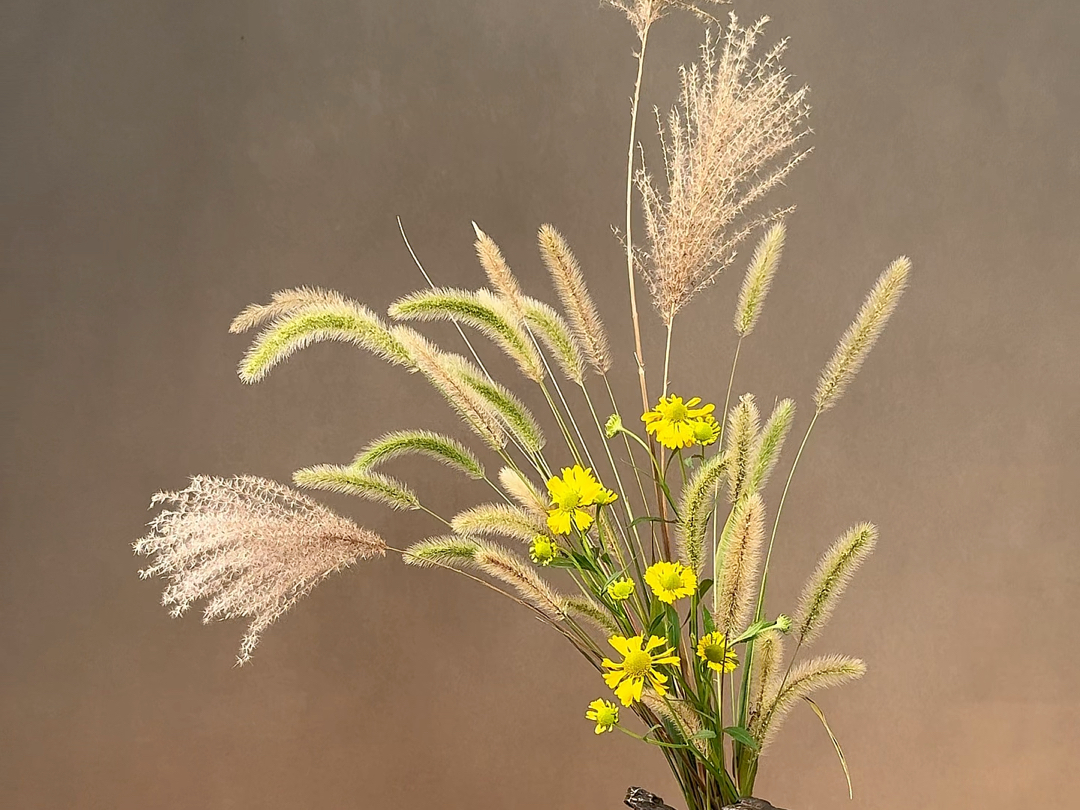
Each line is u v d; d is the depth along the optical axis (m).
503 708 1.63
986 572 1.64
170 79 1.66
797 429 1.64
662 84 1.65
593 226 1.65
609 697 1.63
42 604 1.63
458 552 1.20
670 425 1.14
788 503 1.64
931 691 1.63
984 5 1.67
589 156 1.65
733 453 1.16
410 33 1.67
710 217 1.15
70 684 1.63
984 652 1.63
